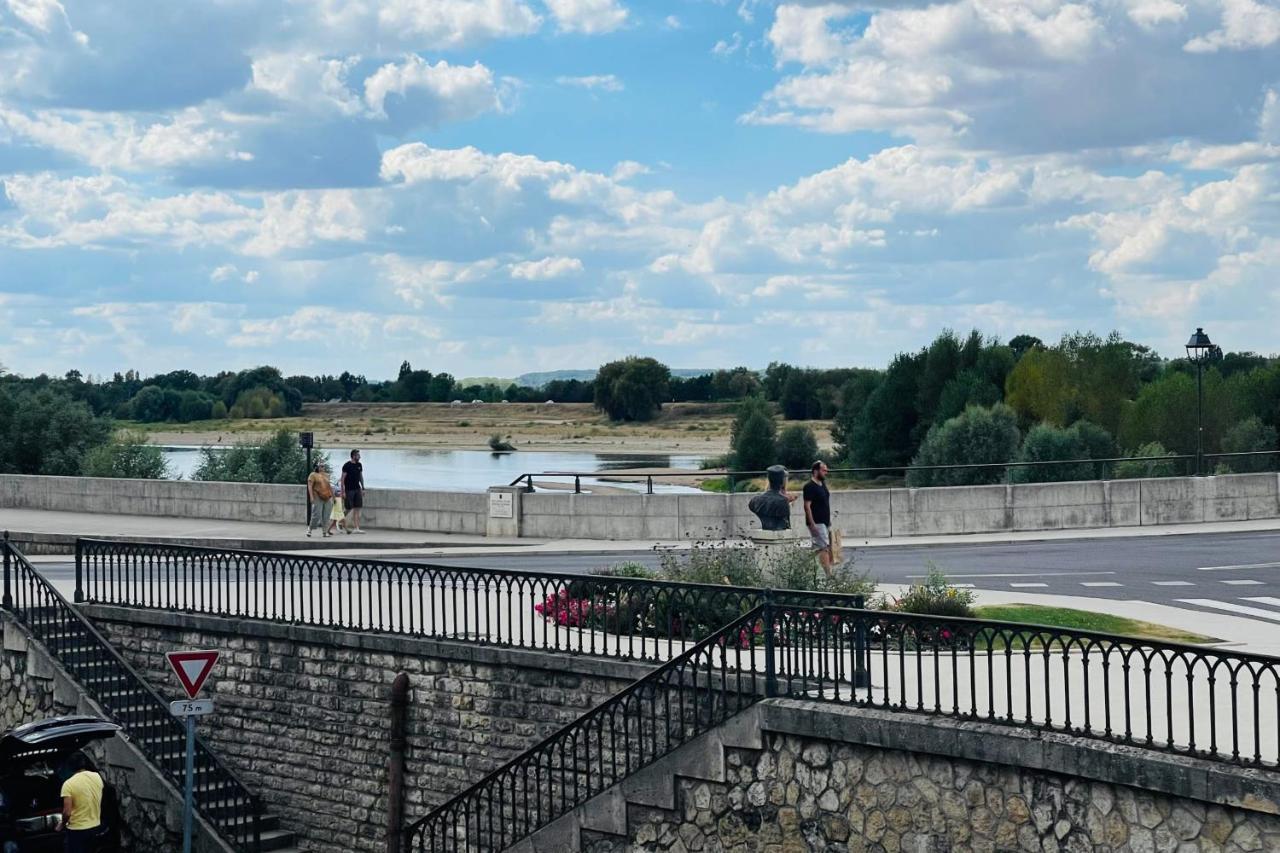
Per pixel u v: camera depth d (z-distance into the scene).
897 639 19.14
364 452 148.00
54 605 23.25
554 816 17.08
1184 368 83.69
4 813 19.44
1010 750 13.14
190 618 22.22
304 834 21.06
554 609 18.50
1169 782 12.17
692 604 19.97
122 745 21.50
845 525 34.88
